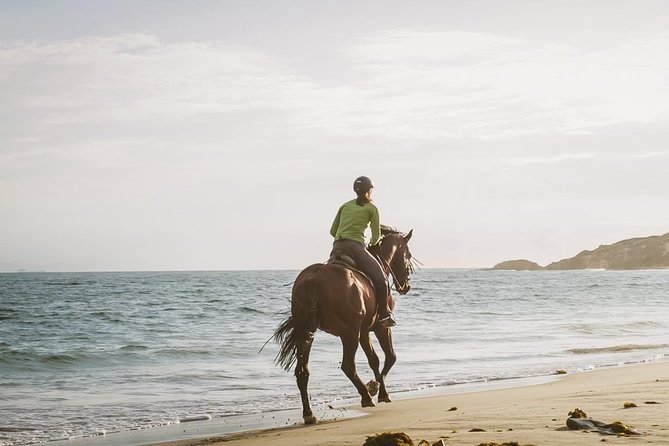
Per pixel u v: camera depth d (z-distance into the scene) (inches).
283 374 602.2
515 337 929.5
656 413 282.7
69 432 371.2
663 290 3147.1
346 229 404.2
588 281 5201.8
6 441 351.9
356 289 378.6
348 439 274.7
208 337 968.3
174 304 1925.4
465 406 371.6
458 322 1192.8
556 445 220.8
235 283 4586.6
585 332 1010.1
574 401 350.3
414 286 3826.3
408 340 885.2
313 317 360.2
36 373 621.0
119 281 5378.9
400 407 397.4
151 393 506.6
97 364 676.7
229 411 429.7
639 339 919.7
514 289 3282.5
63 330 1119.0
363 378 580.4
